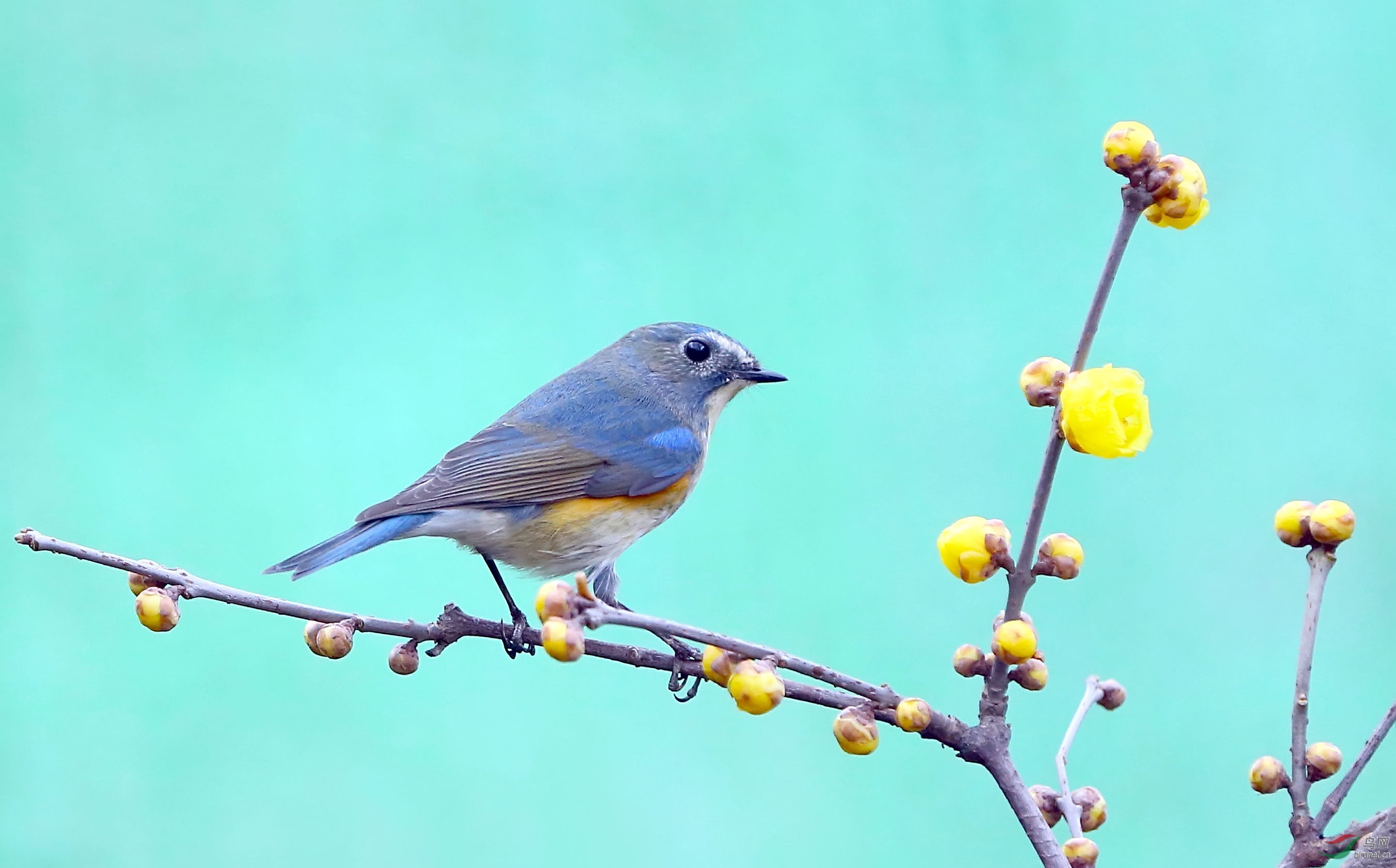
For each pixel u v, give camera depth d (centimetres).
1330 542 444
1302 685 443
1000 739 445
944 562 435
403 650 454
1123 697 450
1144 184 389
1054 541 427
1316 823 430
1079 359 400
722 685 448
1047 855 432
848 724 445
